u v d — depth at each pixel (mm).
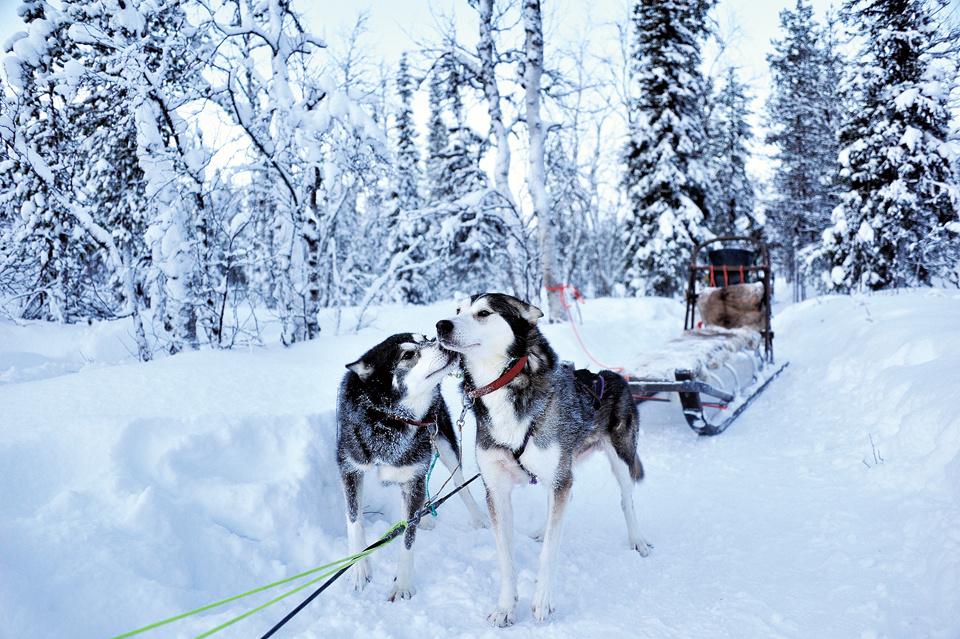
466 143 23438
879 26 18047
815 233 29219
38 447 3115
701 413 5617
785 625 2676
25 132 6715
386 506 4145
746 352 7680
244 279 7875
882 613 2674
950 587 2701
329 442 4098
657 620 2803
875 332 7574
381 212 9320
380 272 14273
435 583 3191
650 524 4082
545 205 10867
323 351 6273
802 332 11469
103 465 3154
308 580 3158
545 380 3115
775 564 3281
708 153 22734
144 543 2795
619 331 10875
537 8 10727
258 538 3270
